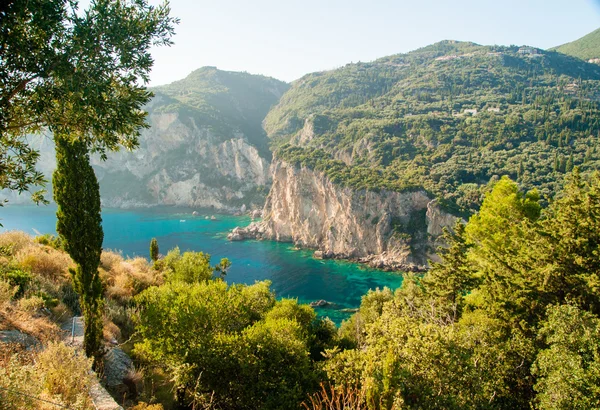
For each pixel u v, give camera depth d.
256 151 191.62
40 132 9.78
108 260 29.97
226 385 16.88
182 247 108.31
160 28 9.30
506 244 29.86
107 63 8.48
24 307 15.12
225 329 19.59
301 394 17.25
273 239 126.69
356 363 17.94
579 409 14.29
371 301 46.38
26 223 124.31
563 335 16.33
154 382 16.27
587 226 21.97
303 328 28.02
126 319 20.61
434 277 31.72
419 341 16.16
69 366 10.24
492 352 17.83
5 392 7.80
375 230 103.00
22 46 7.48
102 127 9.21
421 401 14.43
